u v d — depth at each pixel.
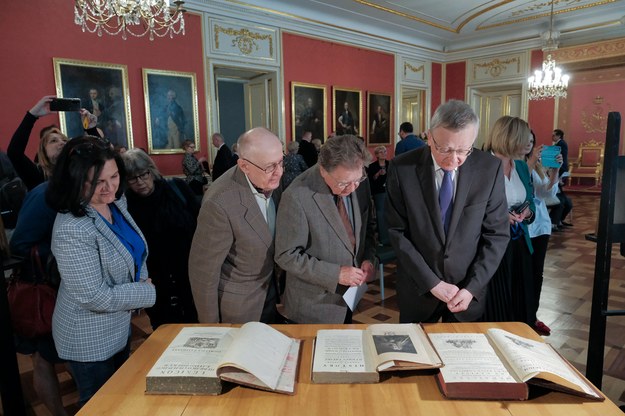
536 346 1.40
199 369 1.27
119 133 6.39
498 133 2.51
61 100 2.82
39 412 2.47
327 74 9.23
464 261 1.88
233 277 1.88
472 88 11.71
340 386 1.26
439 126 1.65
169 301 2.38
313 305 1.87
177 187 2.53
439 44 11.61
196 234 1.80
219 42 7.37
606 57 9.64
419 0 8.22
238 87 12.11
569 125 11.77
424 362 1.27
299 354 1.44
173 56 6.86
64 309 1.63
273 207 1.98
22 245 1.85
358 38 9.69
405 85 11.08
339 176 1.66
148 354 1.45
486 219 1.93
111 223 1.71
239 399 1.21
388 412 1.14
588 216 8.27
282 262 1.78
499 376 1.21
